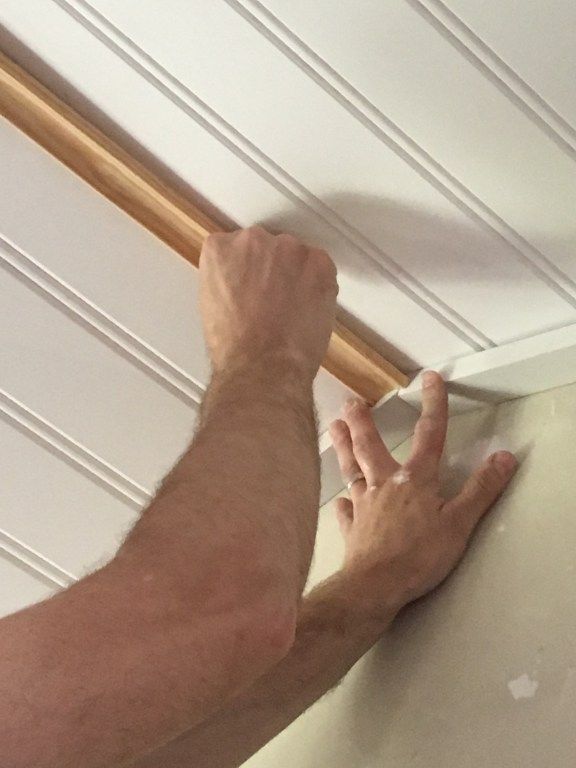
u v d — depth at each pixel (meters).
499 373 0.94
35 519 1.18
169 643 0.53
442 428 0.96
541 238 0.85
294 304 0.87
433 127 0.78
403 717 0.85
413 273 0.92
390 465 0.98
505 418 0.96
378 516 0.93
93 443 1.10
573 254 0.85
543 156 0.78
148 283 0.96
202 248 0.92
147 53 0.78
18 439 1.09
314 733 0.98
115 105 0.84
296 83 0.78
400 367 1.04
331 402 1.06
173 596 0.55
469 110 0.76
